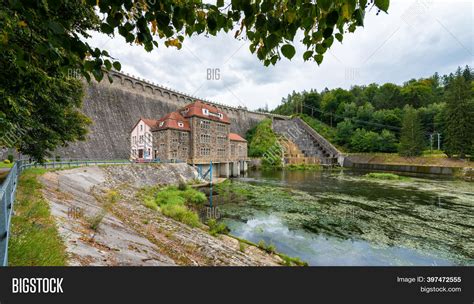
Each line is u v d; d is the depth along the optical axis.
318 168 60.12
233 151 48.78
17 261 3.47
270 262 9.20
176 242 8.85
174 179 26.83
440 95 84.06
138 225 9.75
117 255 5.39
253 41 1.79
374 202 21.27
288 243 12.21
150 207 14.42
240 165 50.28
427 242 12.32
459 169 39.66
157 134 33.34
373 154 62.88
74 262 4.14
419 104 79.62
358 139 70.00
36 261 3.64
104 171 20.48
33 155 9.62
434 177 40.41
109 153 33.78
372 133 67.38
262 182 34.97
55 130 10.64
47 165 17.62
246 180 37.56
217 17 1.67
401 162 53.62
